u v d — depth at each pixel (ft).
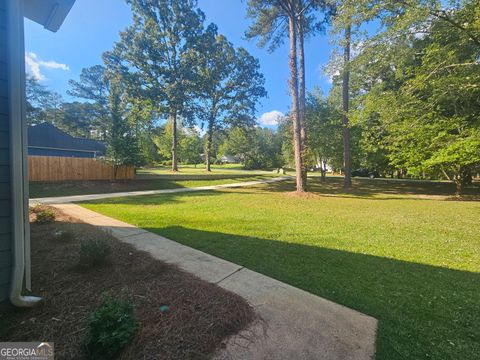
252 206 27.78
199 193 39.17
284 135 58.85
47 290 7.89
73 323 6.32
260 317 7.02
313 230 17.51
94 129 105.91
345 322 6.96
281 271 10.43
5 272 6.73
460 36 22.39
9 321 6.33
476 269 11.03
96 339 5.12
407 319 7.21
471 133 26.35
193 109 60.90
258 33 42.45
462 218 22.48
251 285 9.02
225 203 29.32
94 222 17.65
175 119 67.72
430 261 11.96
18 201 6.88
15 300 6.74
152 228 16.74
